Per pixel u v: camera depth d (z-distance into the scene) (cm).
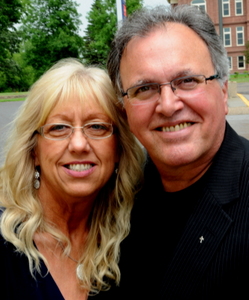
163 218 197
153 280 189
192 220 174
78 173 203
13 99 2558
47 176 207
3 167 216
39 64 4028
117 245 213
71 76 203
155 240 196
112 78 202
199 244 169
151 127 183
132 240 210
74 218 221
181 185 193
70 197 208
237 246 159
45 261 197
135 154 226
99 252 216
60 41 3875
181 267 171
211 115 178
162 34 178
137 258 204
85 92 201
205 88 177
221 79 185
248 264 156
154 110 180
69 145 200
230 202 167
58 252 212
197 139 178
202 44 180
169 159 180
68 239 214
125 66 187
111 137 212
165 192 200
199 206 175
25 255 195
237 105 1175
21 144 210
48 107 199
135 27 183
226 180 174
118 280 209
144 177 222
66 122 201
